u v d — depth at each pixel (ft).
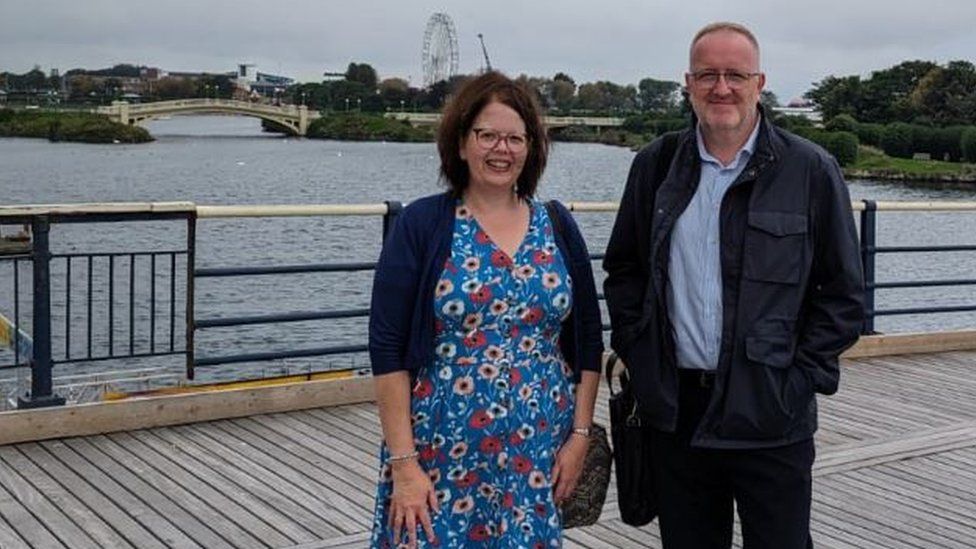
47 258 17.98
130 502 15.12
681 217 9.46
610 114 325.42
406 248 8.86
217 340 50.39
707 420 9.37
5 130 382.22
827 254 9.29
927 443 18.79
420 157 273.95
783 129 9.64
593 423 9.65
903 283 26.13
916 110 252.42
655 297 9.59
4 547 13.48
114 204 18.17
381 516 9.18
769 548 9.61
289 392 19.77
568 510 9.66
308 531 14.25
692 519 10.03
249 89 535.60
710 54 9.12
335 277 63.41
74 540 13.78
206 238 73.97
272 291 59.36
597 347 9.44
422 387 8.95
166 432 18.38
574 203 21.59
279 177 190.49
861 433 19.34
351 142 396.37
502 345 8.88
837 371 9.41
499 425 8.86
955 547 14.34
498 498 8.97
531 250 8.97
